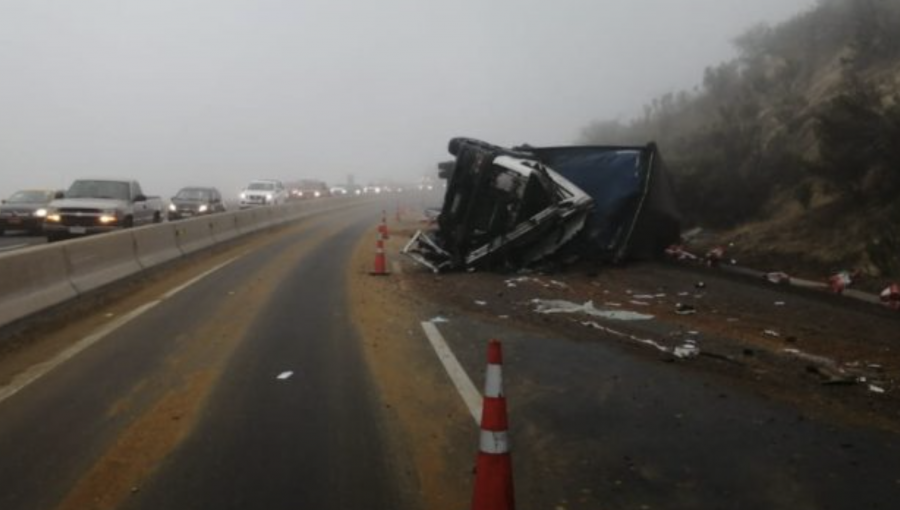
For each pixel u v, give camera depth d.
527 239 16.34
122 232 15.27
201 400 7.10
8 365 8.41
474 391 7.39
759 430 6.28
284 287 14.63
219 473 5.41
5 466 5.53
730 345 9.32
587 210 16.17
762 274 14.88
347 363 8.52
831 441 6.03
